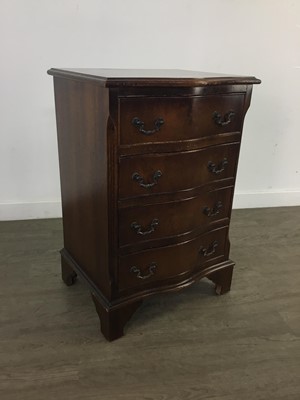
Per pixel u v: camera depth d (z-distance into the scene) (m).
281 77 2.10
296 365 1.13
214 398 1.01
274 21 1.96
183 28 1.87
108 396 1.00
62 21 1.73
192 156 1.12
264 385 1.06
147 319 1.31
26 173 1.97
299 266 1.70
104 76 0.94
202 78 1.03
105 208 1.05
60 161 1.33
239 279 1.58
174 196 1.13
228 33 1.94
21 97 1.81
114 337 1.20
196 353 1.16
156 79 0.95
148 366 1.11
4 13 1.65
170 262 1.24
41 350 1.15
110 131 0.95
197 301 1.43
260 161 2.29
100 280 1.19
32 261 1.65
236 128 1.22
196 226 1.25
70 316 1.31
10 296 1.40
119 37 1.82
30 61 1.76
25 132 1.88
